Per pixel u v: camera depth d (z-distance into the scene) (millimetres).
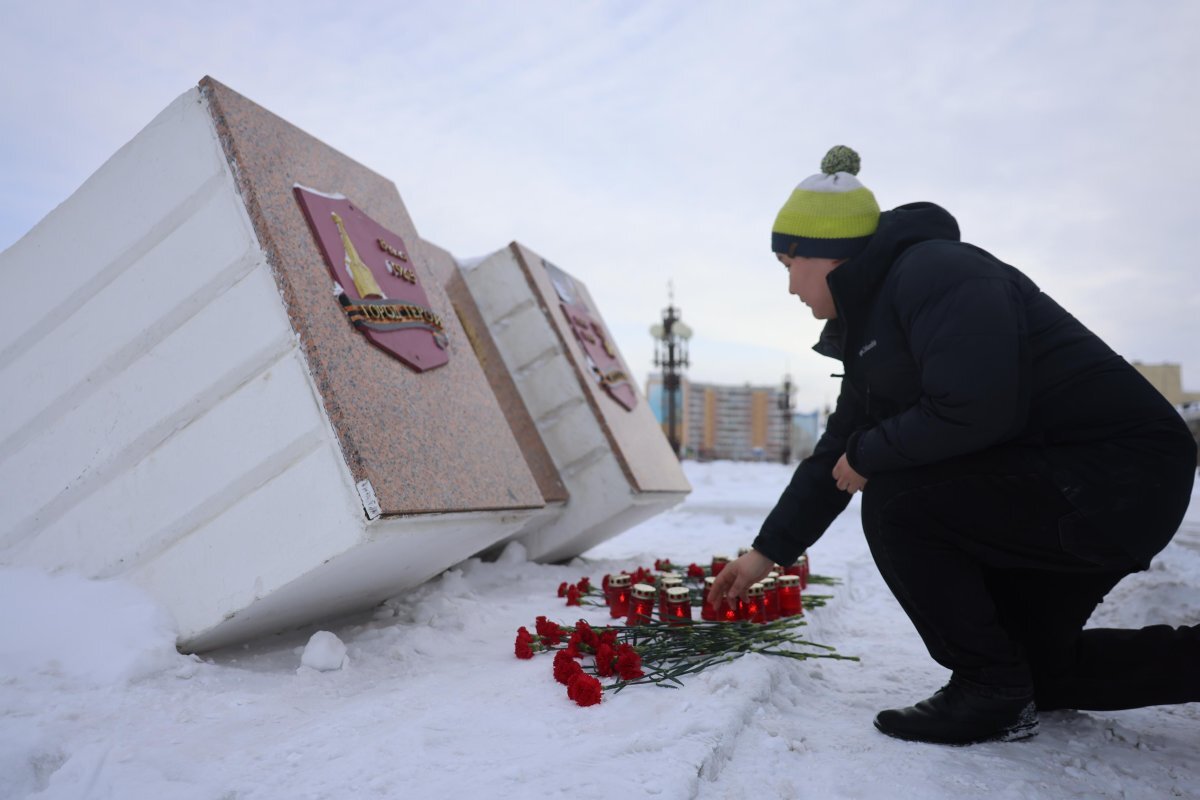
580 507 4777
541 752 1729
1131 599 3381
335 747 1792
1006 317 1722
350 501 2373
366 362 2711
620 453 4742
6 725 1877
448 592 3576
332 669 2438
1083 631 2121
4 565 2639
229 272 2564
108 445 2625
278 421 2451
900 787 1675
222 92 2705
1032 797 1644
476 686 2260
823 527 2361
